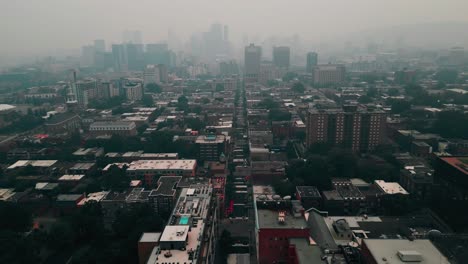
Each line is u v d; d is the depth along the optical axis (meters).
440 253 171.00
